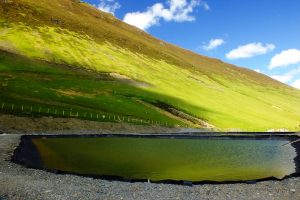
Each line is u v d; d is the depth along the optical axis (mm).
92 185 36031
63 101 145250
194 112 190875
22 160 51219
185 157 67875
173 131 143500
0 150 59594
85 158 60969
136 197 32219
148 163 58125
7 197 30109
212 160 65188
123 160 60375
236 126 183500
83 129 116688
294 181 41125
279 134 134500
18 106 118812
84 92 171000
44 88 158750
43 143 79625
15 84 153625
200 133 134750
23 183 35219
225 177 49219
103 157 62938
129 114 151250
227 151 81188
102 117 134250
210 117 189500
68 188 34125
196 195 33812
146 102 182125
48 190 32938
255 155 74688
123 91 191875
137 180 39969
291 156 73938
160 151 76125
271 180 41625
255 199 33094
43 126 108000
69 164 54469
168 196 33062
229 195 34219
